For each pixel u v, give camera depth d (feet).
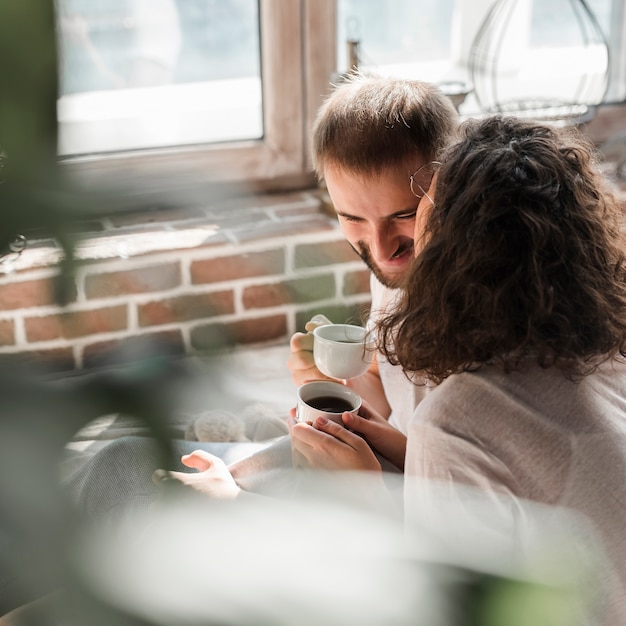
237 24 8.25
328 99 4.34
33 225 0.63
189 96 8.25
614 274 2.99
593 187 3.01
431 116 4.09
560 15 9.41
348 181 4.13
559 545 2.65
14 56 0.58
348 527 0.74
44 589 0.63
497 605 0.72
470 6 9.10
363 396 4.85
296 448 3.83
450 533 1.09
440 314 2.86
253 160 8.57
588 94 9.70
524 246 2.77
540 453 2.83
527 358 2.91
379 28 8.86
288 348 7.55
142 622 0.61
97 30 7.70
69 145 0.69
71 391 0.65
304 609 0.65
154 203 0.76
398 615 0.68
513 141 2.95
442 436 2.87
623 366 3.07
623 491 2.82
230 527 0.69
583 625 2.73
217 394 0.70
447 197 2.94
